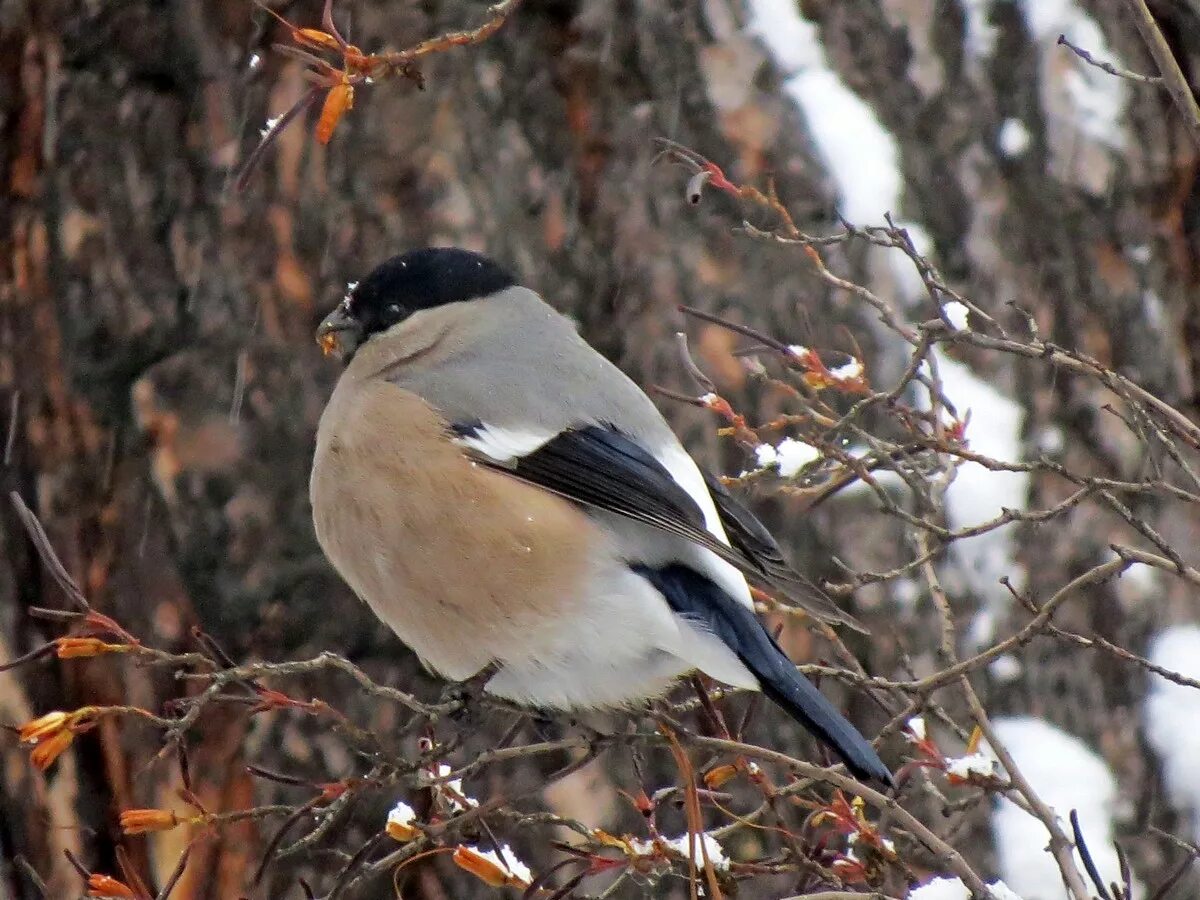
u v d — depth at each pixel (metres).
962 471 9.34
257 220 9.80
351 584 7.75
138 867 9.73
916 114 9.73
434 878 9.30
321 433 7.93
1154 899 6.20
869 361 9.25
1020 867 8.97
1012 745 9.24
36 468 10.13
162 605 9.79
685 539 7.31
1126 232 9.94
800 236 7.00
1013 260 9.70
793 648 9.10
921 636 9.15
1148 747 9.42
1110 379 6.57
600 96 9.60
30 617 10.23
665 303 9.41
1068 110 9.86
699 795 6.45
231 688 9.49
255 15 9.95
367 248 9.59
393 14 9.55
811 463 7.13
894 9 9.78
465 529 7.27
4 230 10.36
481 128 9.59
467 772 6.16
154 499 9.81
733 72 9.55
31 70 10.38
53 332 10.16
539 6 9.66
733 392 9.28
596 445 7.37
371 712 9.41
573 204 9.57
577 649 7.28
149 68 10.16
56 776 10.08
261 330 9.78
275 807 5.91
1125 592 9.50
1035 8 9.91
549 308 8.30
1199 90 10.11
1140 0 6.79
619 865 6.17
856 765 6.24
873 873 6.57
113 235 10.10
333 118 6.28
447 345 7.92
